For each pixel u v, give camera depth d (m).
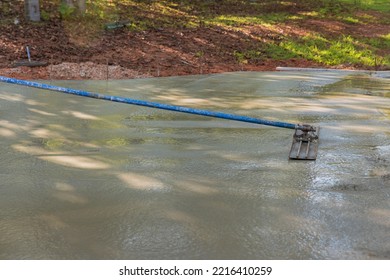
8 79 5.62
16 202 4.07
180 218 3.78
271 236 3.51
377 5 18.56
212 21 14.25
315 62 11.58
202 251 3.32
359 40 13.54
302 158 5.02
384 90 8.54
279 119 6.56
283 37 13.28
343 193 4.23
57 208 3.96
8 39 10.60
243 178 4.55
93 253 3.30
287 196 4.17
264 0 18.30
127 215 3.83
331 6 17.86
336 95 8.08
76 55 10.27
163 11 14.78
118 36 11.82
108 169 4.78
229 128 6.13
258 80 9.38
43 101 7.34
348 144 5.55
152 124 6.30
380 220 3.74
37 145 5.49
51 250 3.35
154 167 4.83
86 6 13.38
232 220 3.75
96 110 6.93
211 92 8.24
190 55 11.12
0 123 6.26
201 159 5.05
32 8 11.77
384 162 4.99
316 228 3.62
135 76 9.41
